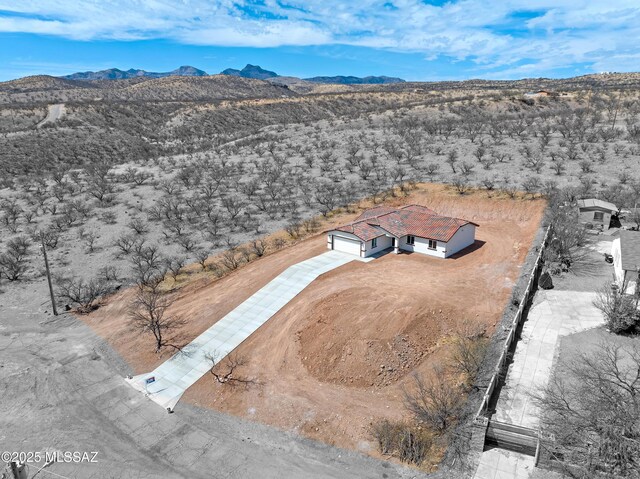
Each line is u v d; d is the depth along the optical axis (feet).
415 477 61.87
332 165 238.48
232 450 69.26
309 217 166.71
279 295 110.63
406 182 196.13
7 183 242.17
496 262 127.13
